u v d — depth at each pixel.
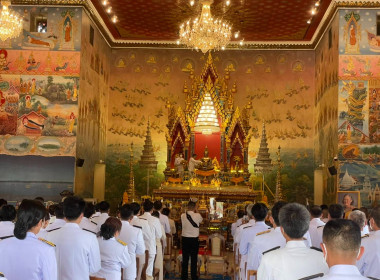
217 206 24.73
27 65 22.84
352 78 22.03
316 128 28.17
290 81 29.48
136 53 30.06
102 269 8.47
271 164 27.33
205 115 28.36
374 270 6.70
